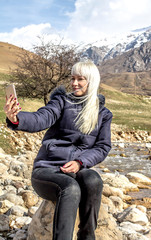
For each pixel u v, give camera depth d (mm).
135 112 39938
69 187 1816
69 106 2207
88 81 2312
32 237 2533
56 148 2139
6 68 56719
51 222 2447
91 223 1978
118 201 5074
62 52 20344
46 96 21000
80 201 1978
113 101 51344
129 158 11844
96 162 2164
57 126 2213
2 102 21531
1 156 8250
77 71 2316
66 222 1688
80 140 2197
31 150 11031
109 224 2768
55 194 1916
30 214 3619
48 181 1936
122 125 23781
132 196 6172
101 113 2309
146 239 3145
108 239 2611
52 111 2105
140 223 4109
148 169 9641
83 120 2168
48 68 21016
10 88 1853
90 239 1983
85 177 1958
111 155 12453
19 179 5914
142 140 18891
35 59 20859
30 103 27172
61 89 2318
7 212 3727
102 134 2297
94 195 1938
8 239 2969
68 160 2105
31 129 1917
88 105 2197
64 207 1733
